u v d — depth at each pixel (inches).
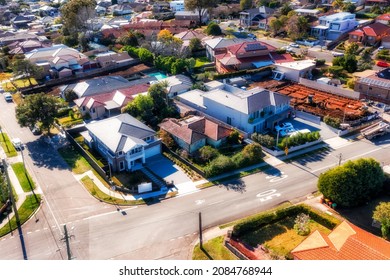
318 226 1974.7
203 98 3319.4
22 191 2379.4
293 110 3294.8
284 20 5807.1
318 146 2829.7
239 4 7751.0
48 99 3053.6
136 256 1818.4
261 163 2625.5
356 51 4800.7
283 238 1897.1
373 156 2672.2
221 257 1782.7
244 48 4586.6
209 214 2113.7
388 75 3651.6
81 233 1991.9
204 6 6638.8
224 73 4207.7
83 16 5905.5
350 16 5698.8
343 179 2028.8
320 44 5393.7
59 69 4515.3
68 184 2458.2
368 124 3112.7
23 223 2089.1
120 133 2613.2
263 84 4069.9
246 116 2979.8
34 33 6422.2
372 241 1626.5
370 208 2105.1
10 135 3176.7
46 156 2829.7
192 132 2770.7
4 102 3909.9
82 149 2775.6
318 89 3882.9
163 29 5954.7
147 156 2743.6
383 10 6451.8
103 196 2309.3
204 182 2425.0
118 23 6875.0
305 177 2444.6
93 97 3501.5
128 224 2054.6
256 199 2235.5
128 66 4837.6
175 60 4463.6
